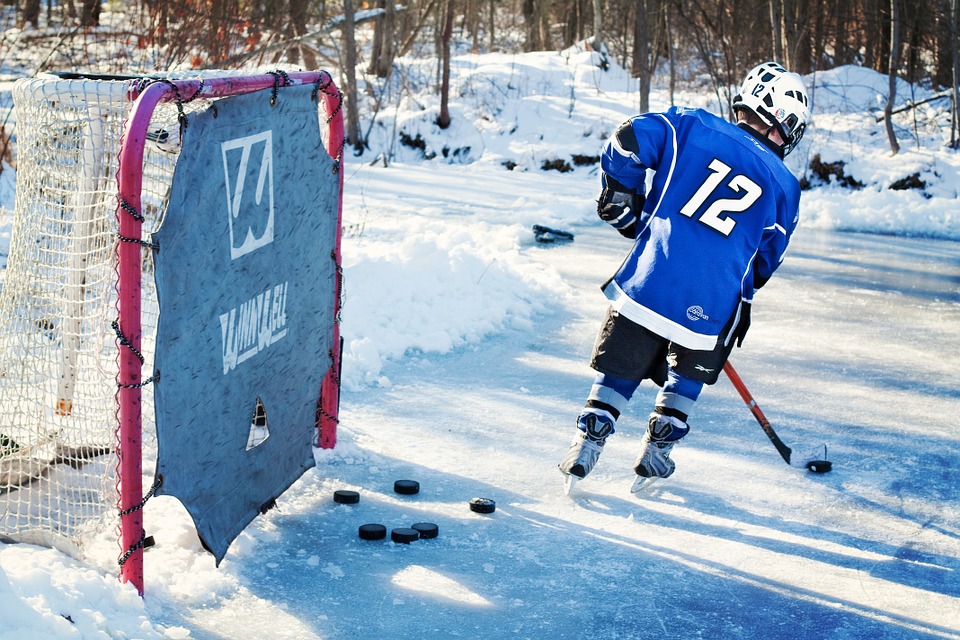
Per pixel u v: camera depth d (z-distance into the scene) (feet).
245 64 43.88
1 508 10.16
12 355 10.68
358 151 65.72
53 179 10.37
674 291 12.14
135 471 9.01
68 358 10.91
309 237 12.01
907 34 67.46
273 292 11.12
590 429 12.70
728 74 65.26
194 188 9.14
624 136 12.27
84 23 36.86
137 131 8.46
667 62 81.92
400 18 79.51
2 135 33.40
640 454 13.03
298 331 11.95
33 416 10.84
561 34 123.95
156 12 37.35
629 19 93.15
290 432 12.03
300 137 11.50
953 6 55.83
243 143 10.04
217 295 9.77
